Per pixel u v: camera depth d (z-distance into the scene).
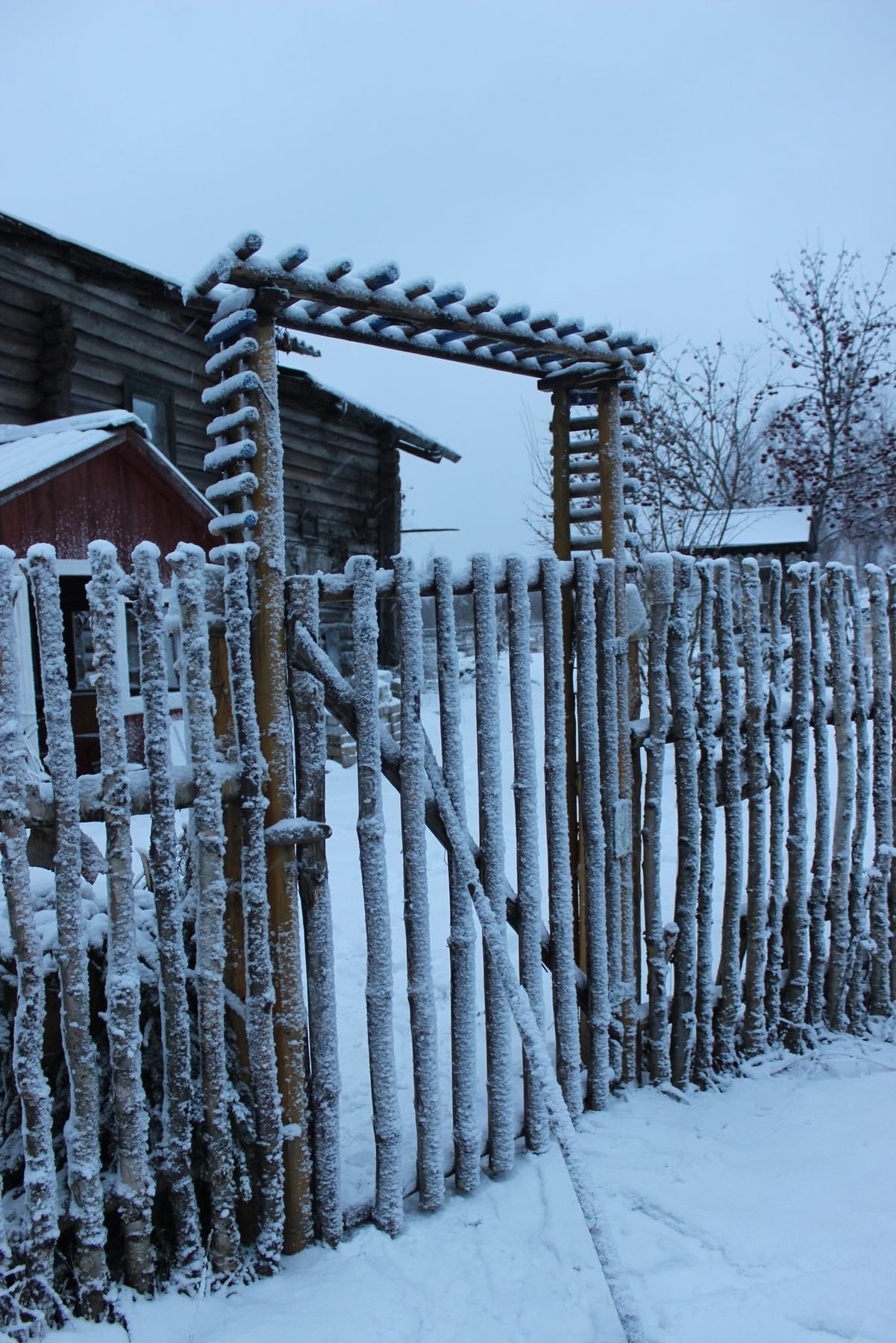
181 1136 2.02
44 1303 1.86
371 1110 3.00
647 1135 2.78
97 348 9.16
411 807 2.40
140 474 7.04
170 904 1.99
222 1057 2.09
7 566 1.79
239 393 2.21
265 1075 2.16
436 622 2.52
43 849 1.95
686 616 3.05
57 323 8.53
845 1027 3.56
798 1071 3.25
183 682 2.06
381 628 12.25
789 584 3.38
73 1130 1.88
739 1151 2.72
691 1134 2.80
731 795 3.15
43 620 1.82
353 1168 2.60
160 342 9.89
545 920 4.33
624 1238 2.28
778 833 3.30
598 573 2.94
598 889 2.90
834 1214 2.38
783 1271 2.17
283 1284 2.13
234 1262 2.11
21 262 8.36
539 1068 2.18
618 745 3.02
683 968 3.10
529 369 3.26
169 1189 2.03
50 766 1.84
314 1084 2.26
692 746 3.06
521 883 2.71
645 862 3.08
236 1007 2.18
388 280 2.37
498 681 2.61
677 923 3.12
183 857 2.34
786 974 3.46
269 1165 2.17
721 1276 2.15
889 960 3.68
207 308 2.36
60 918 1.85
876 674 3.61
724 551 17.66
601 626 2.94
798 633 3.36
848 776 3.48
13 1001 1.99
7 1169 1.95
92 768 7.28
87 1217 1.88
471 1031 2.51
